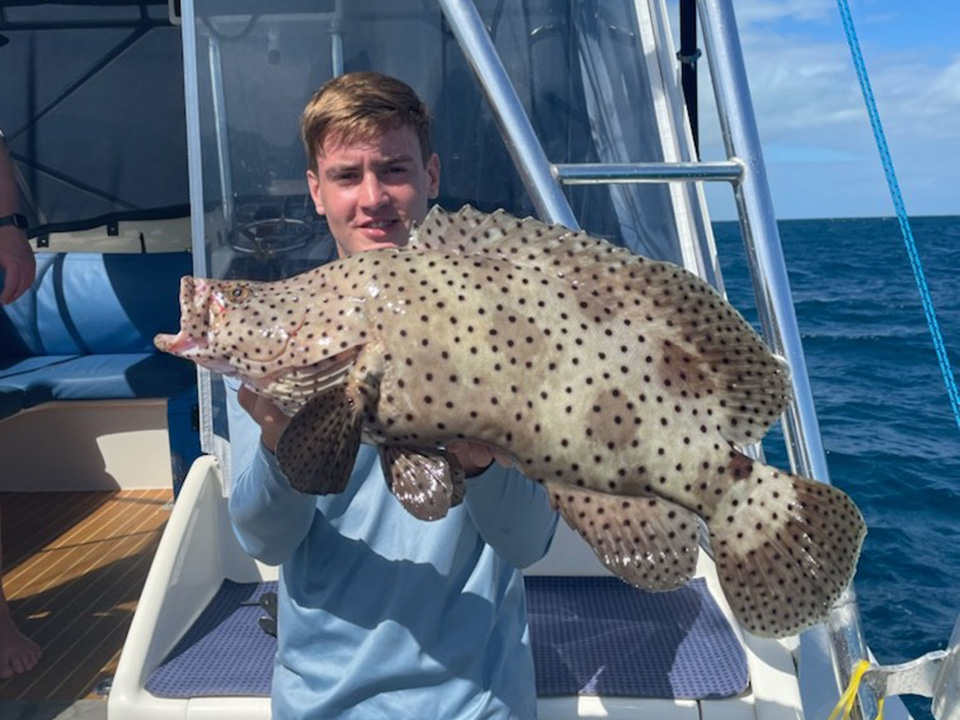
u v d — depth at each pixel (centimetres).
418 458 148
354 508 193
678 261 312
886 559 741
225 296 156
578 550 301
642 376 146
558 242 150
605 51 316
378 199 189
